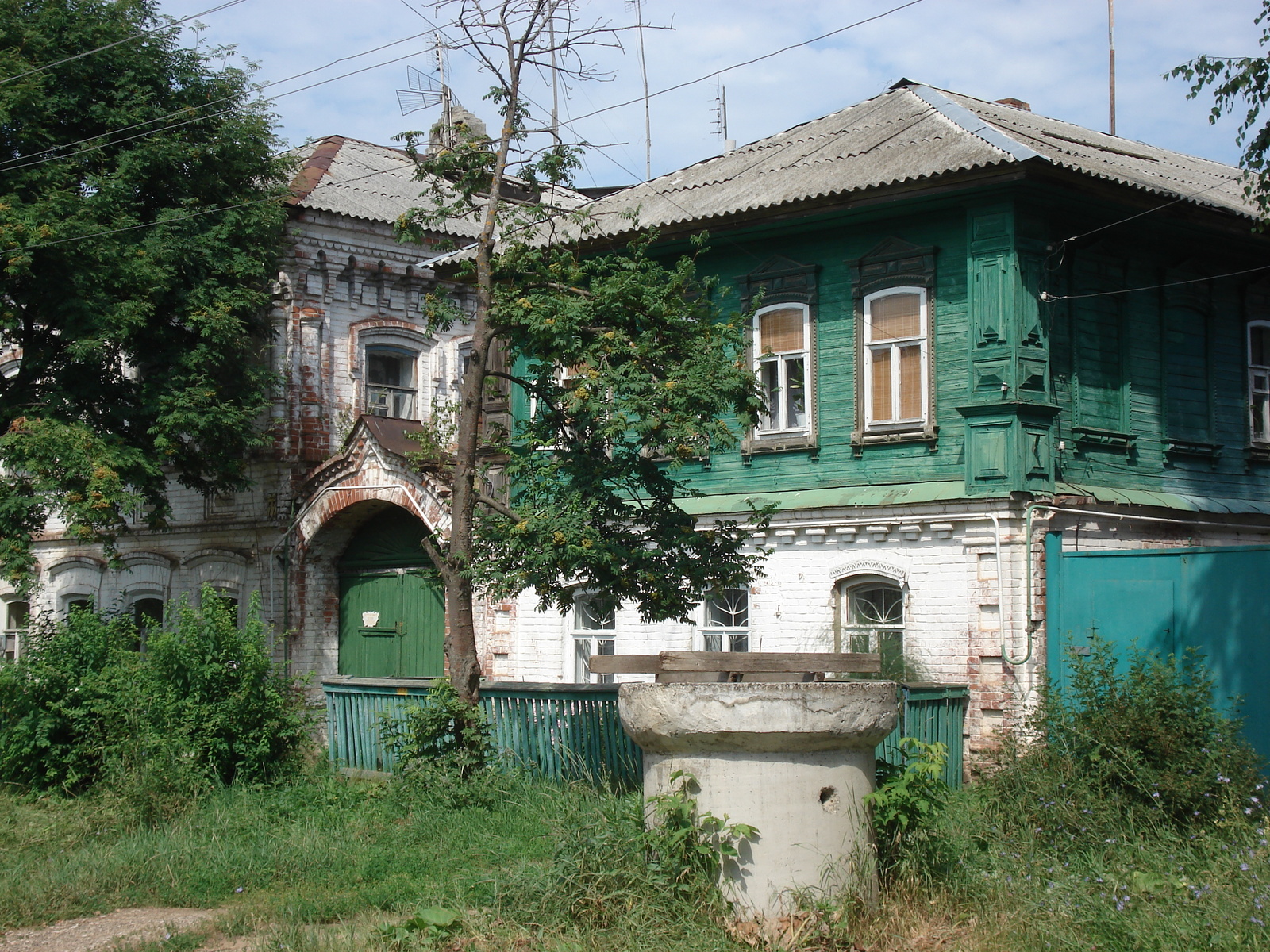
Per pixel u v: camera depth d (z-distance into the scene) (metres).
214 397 18.91
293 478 20.94
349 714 14.40
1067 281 15.04
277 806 11.77
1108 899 7.87
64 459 16.61
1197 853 9.05
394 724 12.31
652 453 11.86
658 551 11.39
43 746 13.38
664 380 11.08
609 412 11.01
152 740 12.39
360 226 22.00
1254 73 12.10
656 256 17.33
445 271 18.81
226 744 12.77
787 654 8.43
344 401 21.83
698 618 16.44
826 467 15.73
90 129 19.02
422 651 19.44
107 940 8.26
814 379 15.91
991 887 8.08
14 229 16.17
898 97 18.11
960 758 13.38
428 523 17.94
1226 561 12.32
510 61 12.28
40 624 16.16
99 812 11.70
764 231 16.03
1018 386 14.02
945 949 7.40
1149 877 8.27
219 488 20.30
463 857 9.88
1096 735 10.32
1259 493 17.41
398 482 18.53
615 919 7.74
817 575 15.38
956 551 14.24
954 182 14.10
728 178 17.61
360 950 7.64
